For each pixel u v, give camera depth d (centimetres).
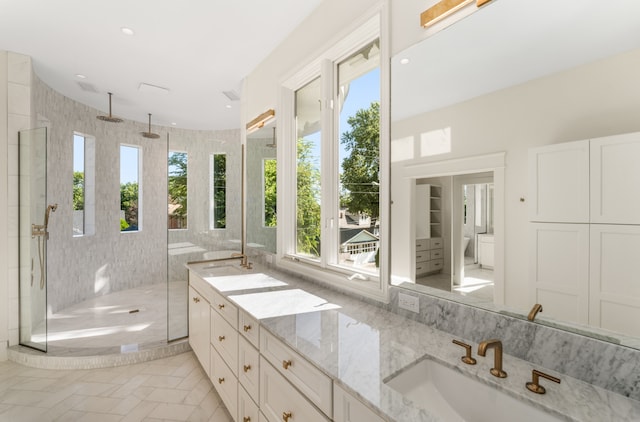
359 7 176
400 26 150
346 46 196
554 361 96
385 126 157
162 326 342
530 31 102
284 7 214
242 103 336
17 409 205
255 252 312
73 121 408
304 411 113
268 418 141
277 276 244
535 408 81
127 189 508
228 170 330
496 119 111
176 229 301
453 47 125
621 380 83
